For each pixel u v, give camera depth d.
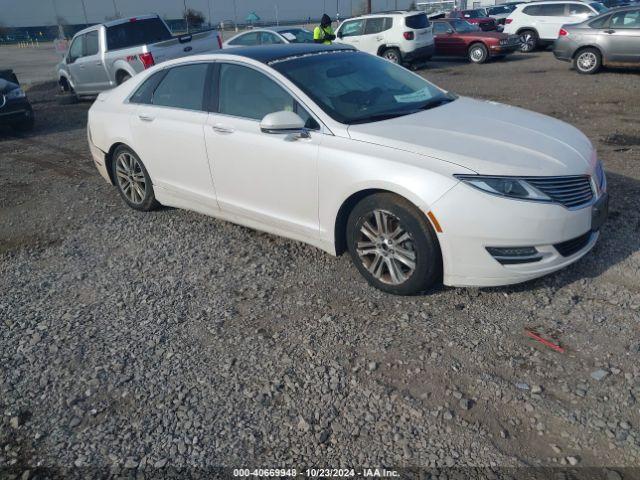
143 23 12.79
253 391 2.96
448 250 3.35
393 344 3.24
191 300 3.93
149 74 5.27
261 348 3.31
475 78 13.98
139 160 5.38
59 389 3.11
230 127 4.34
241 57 4.42
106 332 3.62
